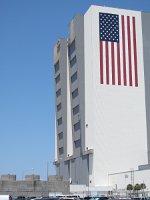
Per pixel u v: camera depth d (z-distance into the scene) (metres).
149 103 159.38
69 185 143.00
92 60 155.62
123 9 161.75
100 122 153.12
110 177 150.62
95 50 155.50
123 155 153.62
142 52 161.50
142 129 157.25
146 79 160.75
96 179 149.50
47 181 140.88
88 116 157.88
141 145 156.25
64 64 182.12
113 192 140.50
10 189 136.88
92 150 151.25
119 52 158.38
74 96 169.62
